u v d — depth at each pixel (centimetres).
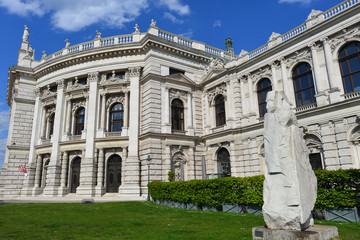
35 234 957
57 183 3002
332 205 1190
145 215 1456
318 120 2019
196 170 2933
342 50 2028
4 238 894
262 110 2552
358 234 851
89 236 923
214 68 3003
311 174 715
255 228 667
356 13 1920
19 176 3431
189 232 972
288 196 639
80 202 2231
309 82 2203
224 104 2933
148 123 2767
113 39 3284
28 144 3566
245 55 2781
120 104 3153
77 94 3234
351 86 1944
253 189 1420
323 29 2103
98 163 2911
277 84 2416
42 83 3572
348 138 1841
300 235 578
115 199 2534
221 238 853
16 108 3581
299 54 2277
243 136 2597
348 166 1806
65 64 3350
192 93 3147
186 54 3183
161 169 2689
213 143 2889
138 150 2828
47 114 3538
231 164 2627
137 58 3109
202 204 1692
